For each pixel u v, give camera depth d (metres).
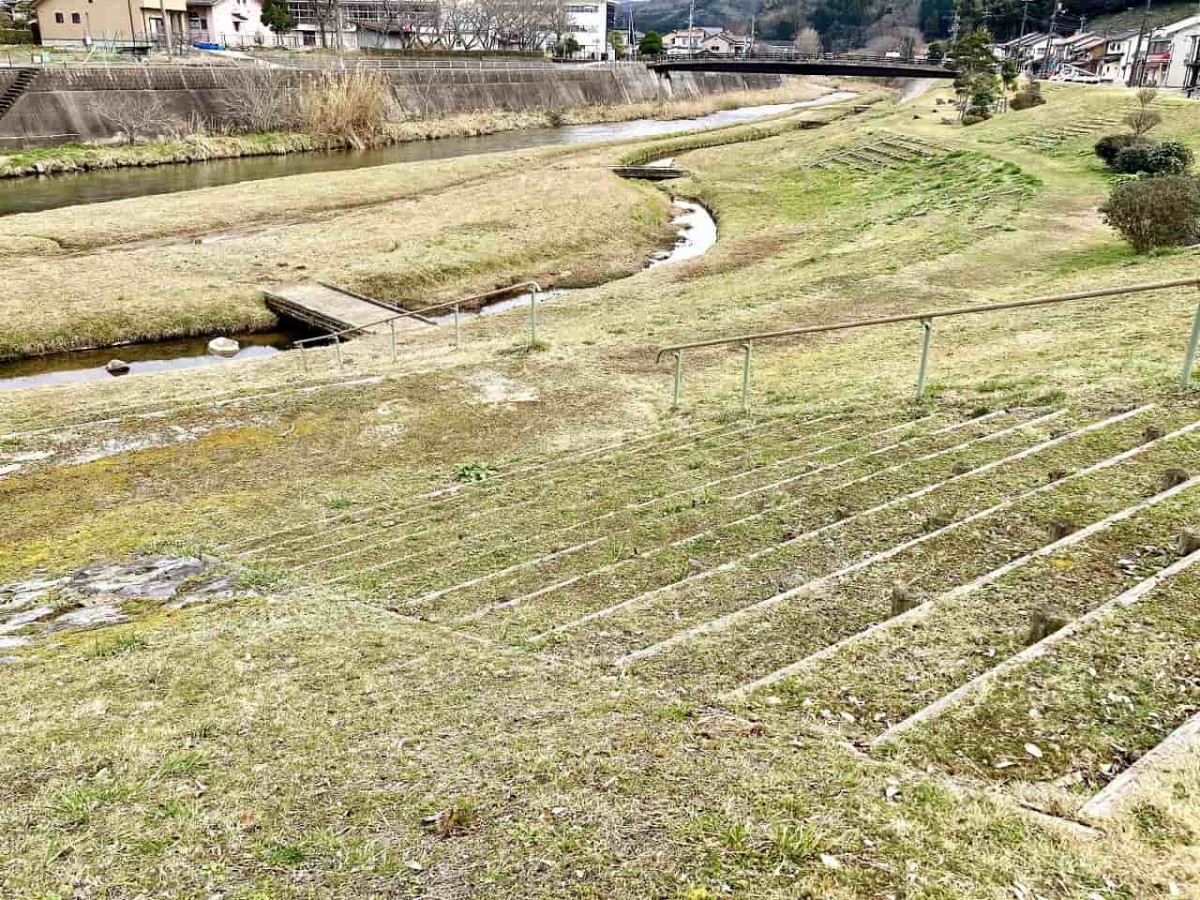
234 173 50.00
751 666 5.37
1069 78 82.19
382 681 5.56
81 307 24.56
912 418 11.02
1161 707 4.33
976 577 6.08
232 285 27.11
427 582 8.02
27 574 9.82
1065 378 11.01
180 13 76.56
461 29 105.44
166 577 8.99
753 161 51.53
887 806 3.79
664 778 4.10
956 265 22.72
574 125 79.56
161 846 3.85
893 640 5.28
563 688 5.26
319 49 87.31
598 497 10.20
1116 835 3.55
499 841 3.72
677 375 15.02
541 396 16.25
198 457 13.95
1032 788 3.90
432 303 27.73
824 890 3.30
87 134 52.72
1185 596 5.16
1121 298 16.20
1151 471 7.19
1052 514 6.74
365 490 12.34
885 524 7.29
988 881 3.33
